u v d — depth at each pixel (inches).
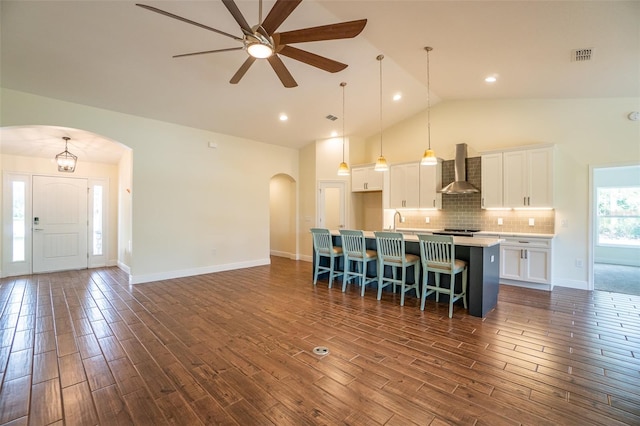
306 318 131.6
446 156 229.1
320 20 130.3
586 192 176.9
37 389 79.4
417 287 160.4
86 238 242.7
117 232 255.8
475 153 215.6
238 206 244.1
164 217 202.2
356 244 170.7
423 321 128.2
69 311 139.8
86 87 154.3
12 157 211.6
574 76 149.4
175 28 124.3
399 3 113.4
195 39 131.4
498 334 114.3
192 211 216.2
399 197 247.6
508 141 202.4
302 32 91.0
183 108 189.3
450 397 75.8
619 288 181.0
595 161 174.4
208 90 173.6
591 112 175.5
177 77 157.5
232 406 72.7
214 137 229.0
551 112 187.0
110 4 109.8
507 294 167.8
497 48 134.0
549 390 78.5
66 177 233.8
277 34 91.0
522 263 182.4
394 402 74.1
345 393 77.9
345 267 174.9
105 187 251.6
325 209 280.2
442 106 230.8
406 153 253.0
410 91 208.1
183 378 84.9
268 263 265.6
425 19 121.2
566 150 182.4
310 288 182.2
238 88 175.9
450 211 228.5
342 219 276.7
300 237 292.2
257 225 258.1
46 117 156.8
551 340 108.8
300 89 189.2
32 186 219.6
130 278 190.4
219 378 84.9
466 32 125.3
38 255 222.1
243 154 247.9
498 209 206.2
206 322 127.0
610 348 102.3
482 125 212.8
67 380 83.6
